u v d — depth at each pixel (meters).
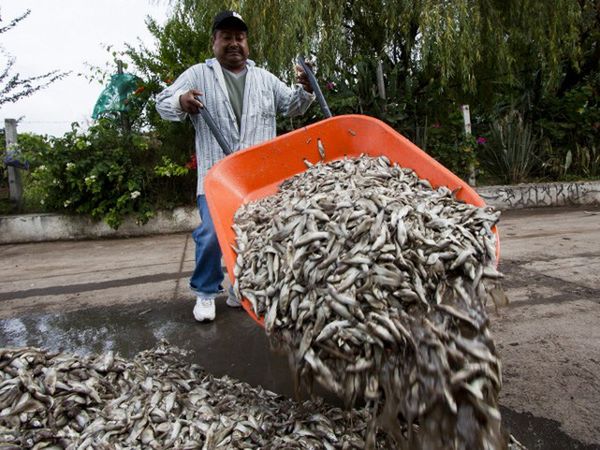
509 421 1.74
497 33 7.22
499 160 8.16
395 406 1.37
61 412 1.60
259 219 2.07
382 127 2.54
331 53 6.73
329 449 1.51
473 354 1.36
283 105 3.00
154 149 6.62
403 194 1.94
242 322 2.90
